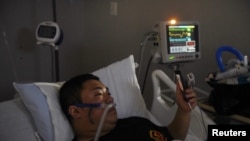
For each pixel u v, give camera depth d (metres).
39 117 1.21
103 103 1.15
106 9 2.56
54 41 1.87
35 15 2.46
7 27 2.33
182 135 1.30
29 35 2.46
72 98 1.19
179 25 1.53
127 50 2.41
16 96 1.50
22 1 2.38
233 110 1.32
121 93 1.49
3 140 1.16
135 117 1.32
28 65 2.49
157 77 1.62
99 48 2.71
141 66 2.27
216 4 1.80
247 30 1.67
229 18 1.75
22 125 1.22
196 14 1.93
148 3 2.18
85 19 2.81
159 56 1.54
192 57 1.58
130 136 1.18
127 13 2.36
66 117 1.25
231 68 1.37
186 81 1.25
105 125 1.14
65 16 2.67
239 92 1.33
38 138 1.21
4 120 1.21
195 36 1.59
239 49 1.73
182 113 1.27
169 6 2.06
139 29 2.27
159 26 1.53
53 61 2.60
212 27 1.85
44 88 1.26
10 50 2.38
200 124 1.38
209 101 1.46
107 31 2.59
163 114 1.58
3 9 2.29
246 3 1.65
